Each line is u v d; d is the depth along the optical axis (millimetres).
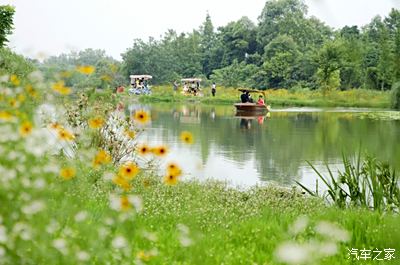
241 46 64188
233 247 3688
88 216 3436
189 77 63500
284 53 50938
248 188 7363
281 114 27297
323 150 12641
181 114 26109
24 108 4922
